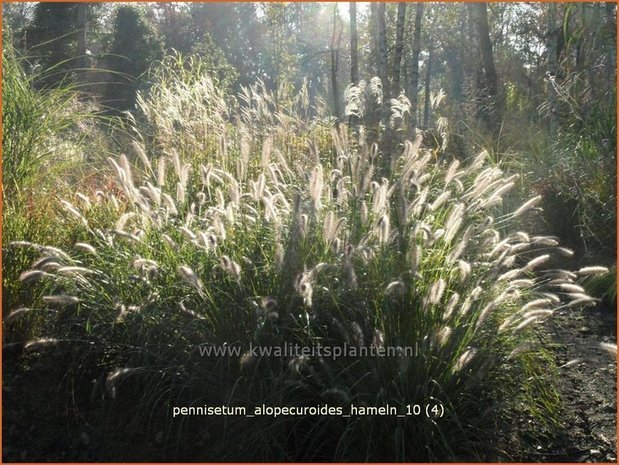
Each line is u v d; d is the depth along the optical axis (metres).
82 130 6.25
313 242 4.09
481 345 3.79
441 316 3.73
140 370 3.79
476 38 14.09
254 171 5.87
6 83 5.14
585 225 6.57
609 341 4.99
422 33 23.33
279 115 6.90
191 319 3.89
